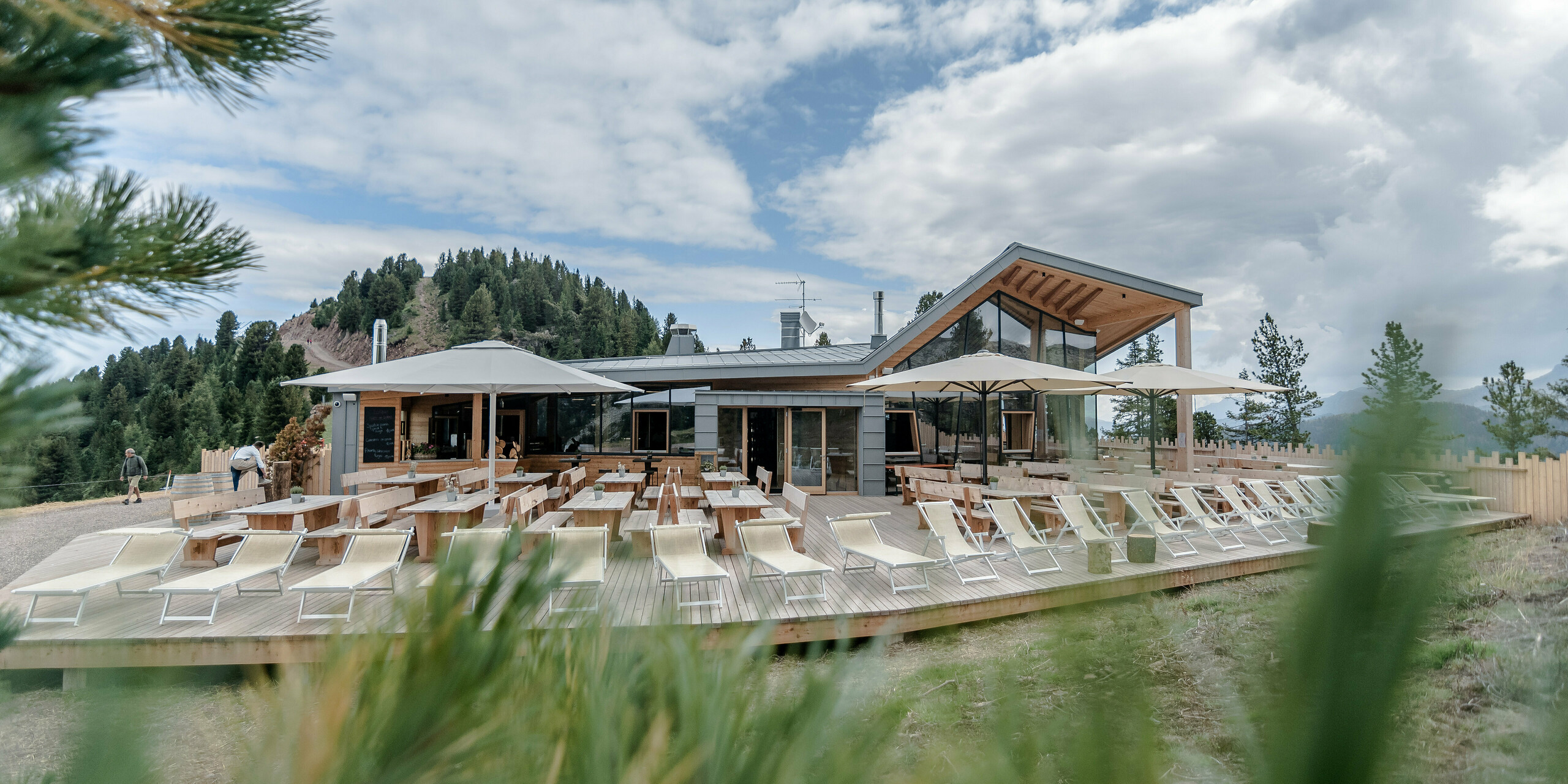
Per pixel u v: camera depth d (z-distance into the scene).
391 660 0.61
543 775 0.61
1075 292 19.56
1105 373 14.21
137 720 0.43
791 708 0.60
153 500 20.44
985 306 19.95
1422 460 0.31
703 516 9.55
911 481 13.63
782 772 0.57
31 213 0.91
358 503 8.91
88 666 0.44
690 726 0.61
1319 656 0.35
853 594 7.39
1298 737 0.35
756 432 16.59
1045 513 10.73
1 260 0.86
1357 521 0.32
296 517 9.65
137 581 8.05
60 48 0.96
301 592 7.40
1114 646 0.43
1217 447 19.69
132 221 0.97
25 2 0.93
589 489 11.09
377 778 0.55
